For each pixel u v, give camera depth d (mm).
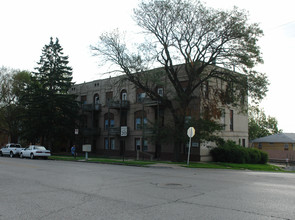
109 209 7062
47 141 40719
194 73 25859
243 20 24469
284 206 7352
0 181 11930
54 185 10852
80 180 12266
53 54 40594
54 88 40125
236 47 24984
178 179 12805
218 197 8531
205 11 24562
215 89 28656
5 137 61656
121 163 23688
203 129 24891
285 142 47812
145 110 34656
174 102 31156
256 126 65562
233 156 28938
